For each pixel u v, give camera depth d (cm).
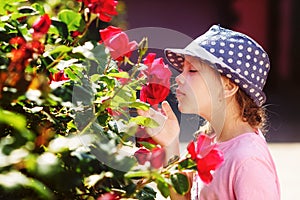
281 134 1119
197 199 242
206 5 1786
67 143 159
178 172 172
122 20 839
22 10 192
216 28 262
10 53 170
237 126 248
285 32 1819
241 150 233
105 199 160
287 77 1808
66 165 155
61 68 179
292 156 895
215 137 253
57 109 187
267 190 227
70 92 171
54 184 148
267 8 1812
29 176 141
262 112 256
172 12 1775
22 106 169
